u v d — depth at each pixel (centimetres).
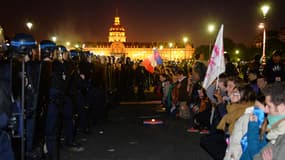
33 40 669
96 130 1262
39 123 696
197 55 1407
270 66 1144
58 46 905
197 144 1042
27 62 653
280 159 329
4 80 537
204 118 1202
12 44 645
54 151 816
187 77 1559
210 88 909
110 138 1130
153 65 2395
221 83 760
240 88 592
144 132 1232
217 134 662
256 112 474
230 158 500
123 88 2320
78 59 1158
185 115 1509
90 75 1227
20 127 611
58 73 816
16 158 616
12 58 610
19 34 655
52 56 830
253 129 430
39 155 726
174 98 1592
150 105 2030
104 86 1430
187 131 1241
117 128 1309
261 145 423
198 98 1375
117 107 1930
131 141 1088
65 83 846
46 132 804
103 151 965
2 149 490
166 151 963
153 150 975
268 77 1135
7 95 503
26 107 640
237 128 498
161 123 1413
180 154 931
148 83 2992
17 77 614
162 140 1102
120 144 1048
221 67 725
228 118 599
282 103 360
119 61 2325
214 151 657
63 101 867
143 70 2584
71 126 959
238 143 495
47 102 743
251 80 1023
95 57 1488
